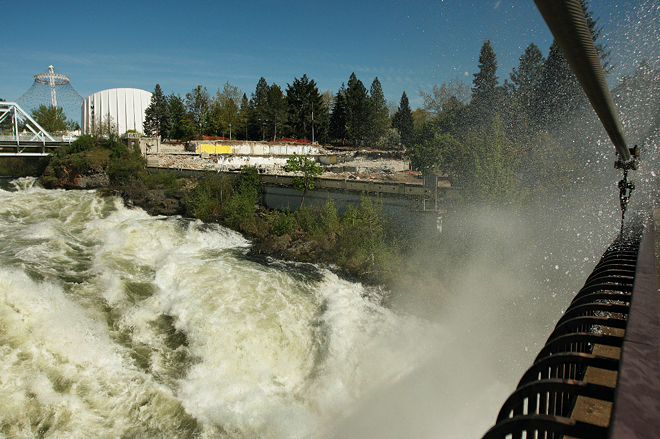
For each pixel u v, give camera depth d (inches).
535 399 88.3
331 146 2822.3
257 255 869.8
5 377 431.8
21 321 512.1
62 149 1509.6
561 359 83.1
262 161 2176.4
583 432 58.7
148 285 690.8
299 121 3105.3
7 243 804.0
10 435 383.9
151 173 1421.0
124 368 484.4
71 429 401.4
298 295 684.7
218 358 530.0
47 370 456.1
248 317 598.9
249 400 482.3
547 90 731.4
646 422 51.3
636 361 68.5
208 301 633.6
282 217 986.1
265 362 550.6
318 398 502.6
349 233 855.7
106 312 580.1
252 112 2955.2
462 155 821.2
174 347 538.6
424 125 1254.3
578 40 49.6
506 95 804.0
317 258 835.4
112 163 1402.6
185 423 434.6
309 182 1056.2
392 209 875.4
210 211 1140.5
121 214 1147.3
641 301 102.9
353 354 560.4
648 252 164.7
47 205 1156.5
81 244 868.0
